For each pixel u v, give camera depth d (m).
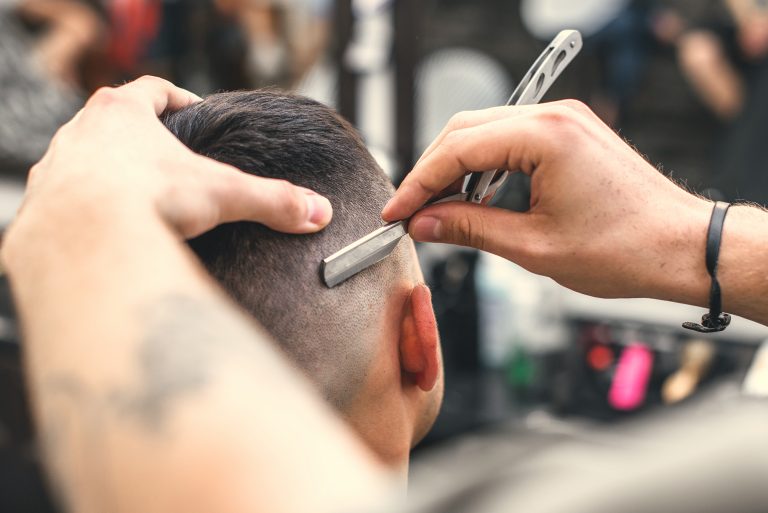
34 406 0.40
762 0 1.93
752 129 1.88
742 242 0.80
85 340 0.38
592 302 1.58
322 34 1.77
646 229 0.78
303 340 0.71
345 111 1.62
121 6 1.90
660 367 1.42
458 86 1.70
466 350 1.54
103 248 0.42
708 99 2.01
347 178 0.74
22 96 1.87
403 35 1.58
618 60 1.90
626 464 0.27
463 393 1.45
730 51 1.98
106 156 0.50
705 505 0.25
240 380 0.36
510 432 1.29
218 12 1.85
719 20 1.99
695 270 0.80
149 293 0.40
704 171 2.03
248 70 1.86
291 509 0.31
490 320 1.53
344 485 0.31
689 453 0.26
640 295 0.81
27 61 1.89
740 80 1.99
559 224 0.77
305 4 1.79
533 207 0.78
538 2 1.77
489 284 1.54
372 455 0.78
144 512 0.33
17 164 1.85
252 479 0.32
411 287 0.76
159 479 0.33
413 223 0.76
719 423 0.28
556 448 0.32
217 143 0.73
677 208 0.80
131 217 0.44
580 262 0.78
